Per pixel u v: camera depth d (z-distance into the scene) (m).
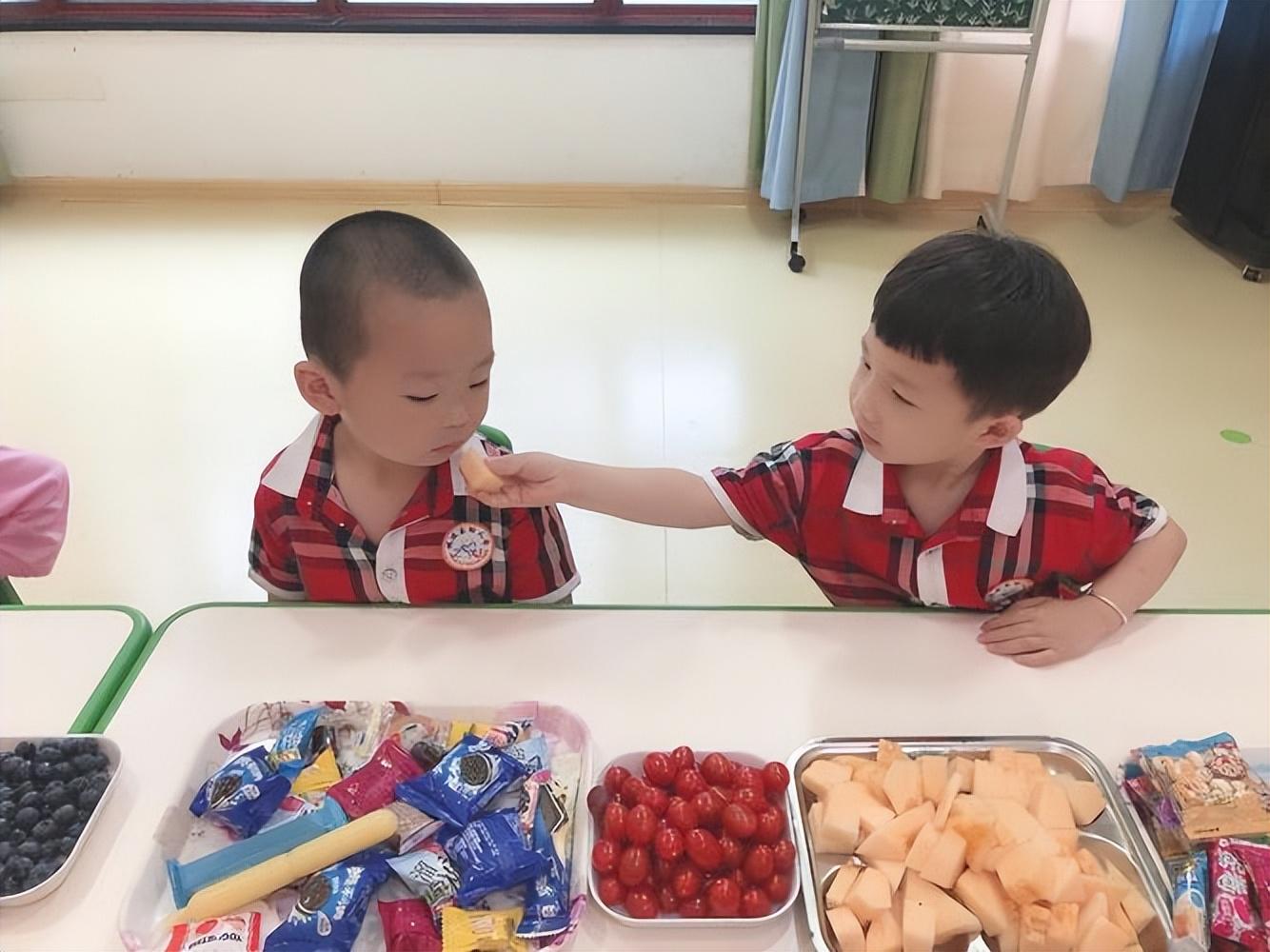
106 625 0.97
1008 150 3.12
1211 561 2.00
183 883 0.72
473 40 3.30
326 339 0.82
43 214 3.45
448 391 0.83
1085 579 1.00
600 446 2.36
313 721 0.83
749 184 3.50
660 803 0.73
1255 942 0.66
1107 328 2.76
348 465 0.99
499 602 1.07
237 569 2.01
